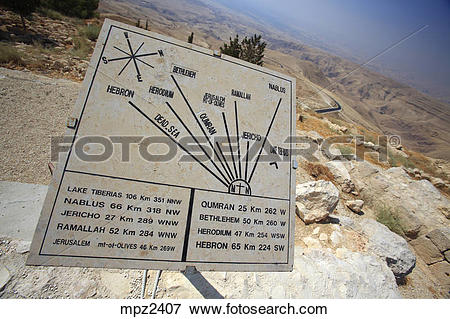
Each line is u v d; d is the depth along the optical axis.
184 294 2.42
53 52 8.59
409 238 5.67
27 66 6.86
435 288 4.68
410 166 11.00
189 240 1.86
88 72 1.86
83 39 11.05
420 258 5.38
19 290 2.09
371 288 3.28
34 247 1.57
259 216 2.13
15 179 3.44
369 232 4.42
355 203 5.26
